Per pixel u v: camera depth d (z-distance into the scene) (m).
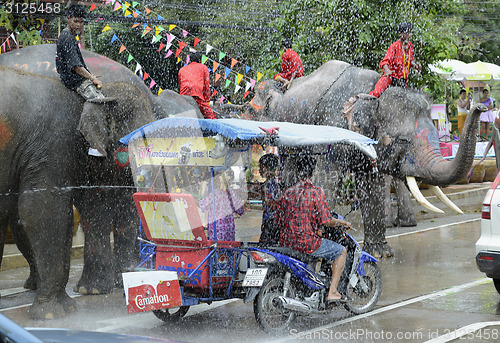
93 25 19.17
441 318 6.92
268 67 17.09
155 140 7.22
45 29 13.06
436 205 16.94
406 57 10.23
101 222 8.49
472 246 11.30
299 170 6.91
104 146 7.52
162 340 3.52
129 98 7.80
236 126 6.76
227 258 6.65
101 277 8.64
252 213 15.27
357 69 11.02
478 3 23.91
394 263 9.96
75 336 3.51
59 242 7.55
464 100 23.53
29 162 7.40
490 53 29.23
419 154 9.67
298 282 6.71
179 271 6.64
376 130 10.05
